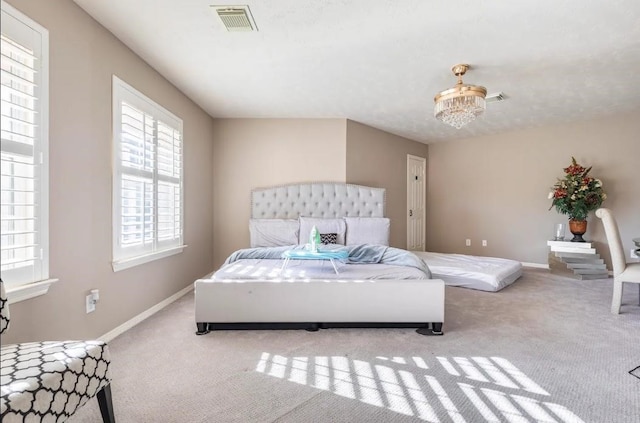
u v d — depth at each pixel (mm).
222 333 2496
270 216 4527
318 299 2480
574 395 1648
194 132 4008
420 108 4258
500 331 2529
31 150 1746
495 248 5773
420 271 2674
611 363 1993
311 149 4680
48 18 1868
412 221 6062
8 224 1680
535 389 1706
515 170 5543
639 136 4492
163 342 2326
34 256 1759
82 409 1548
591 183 4504
